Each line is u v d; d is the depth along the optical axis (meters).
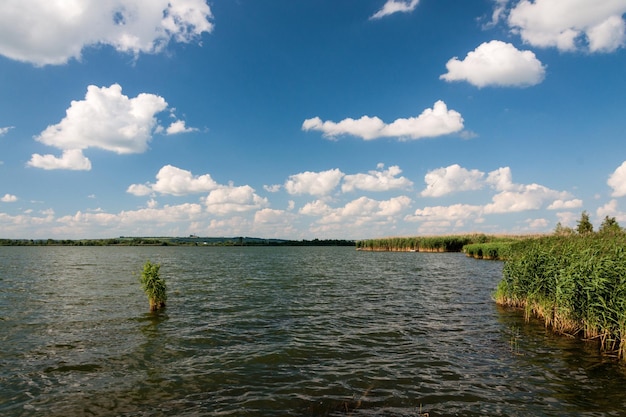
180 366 11.83
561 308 15.02
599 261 14.05
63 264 58.75
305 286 31.34
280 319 18.55
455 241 95.69
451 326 17.11
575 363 12.06
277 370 11.50
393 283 33.44
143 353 13.10
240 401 9.33
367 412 8.74
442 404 9.15
